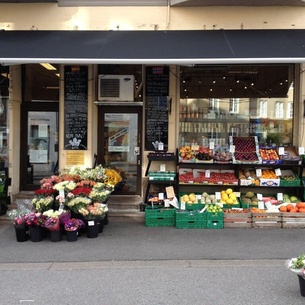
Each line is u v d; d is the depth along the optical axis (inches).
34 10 324.2
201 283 184.2
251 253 228.7
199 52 264.8
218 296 169.6
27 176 356.8
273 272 198.7
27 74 353.7
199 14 317.7
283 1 306.8
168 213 291.6
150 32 313.7
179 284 183.2
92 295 171.3
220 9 316.5
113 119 349.4
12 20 324.8
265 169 324.8
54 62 255.4
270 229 281.6
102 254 228.2
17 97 346.0
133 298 168.1
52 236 253.9
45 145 360.8
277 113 336.5
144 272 199.3
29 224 250.4
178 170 318.3
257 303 162.6
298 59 246.8
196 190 328.2
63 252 232.4
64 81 331.0
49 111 357.1
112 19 322.0
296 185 307.7
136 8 320.5
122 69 339.0
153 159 311.1
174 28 319.6
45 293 173.8
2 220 305.9
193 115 339.6
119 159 350.3
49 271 202.1
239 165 317.1
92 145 332.8
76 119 330.6
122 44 285.1
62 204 263.3
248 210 295.1
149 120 328.5
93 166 333.4
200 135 339.9
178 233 271.9
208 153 315.3
